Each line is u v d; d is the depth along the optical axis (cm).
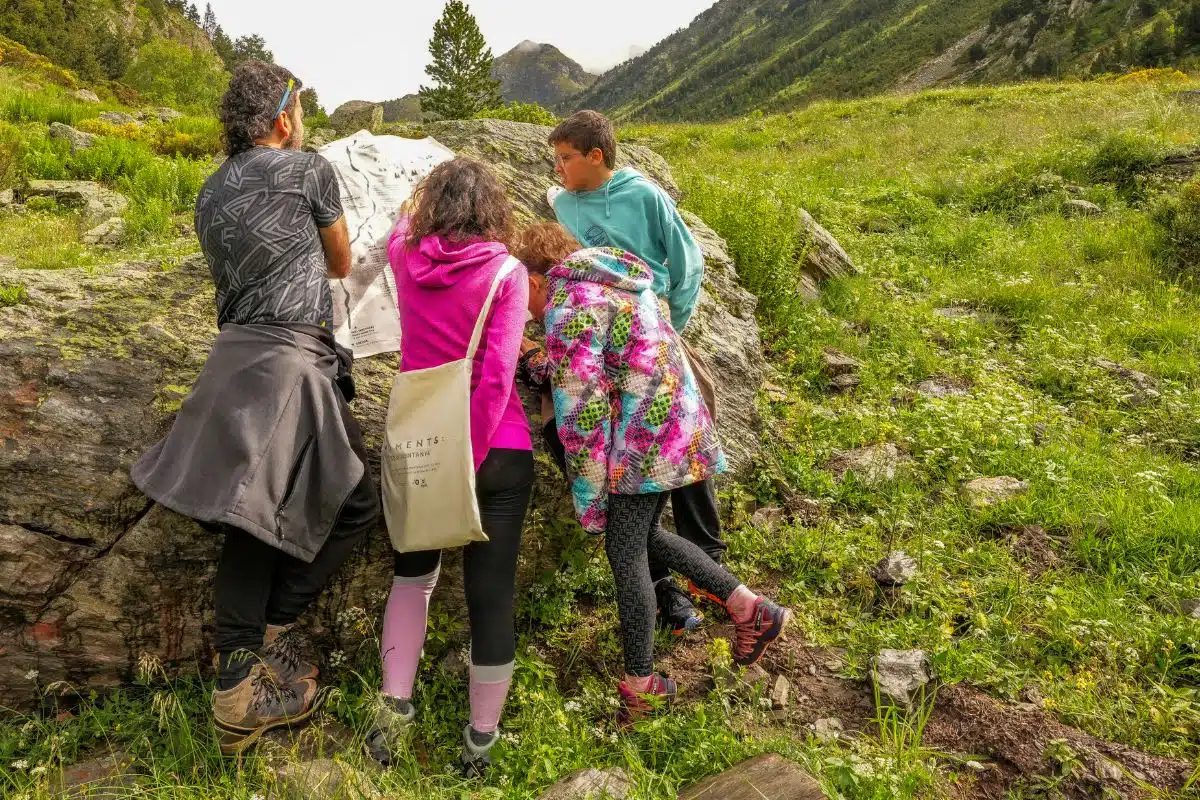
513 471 250
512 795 227
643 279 263
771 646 304
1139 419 495
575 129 292
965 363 588
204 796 220
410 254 254
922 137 1688
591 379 249
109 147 1188
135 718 253
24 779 231
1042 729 253
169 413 268
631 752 243
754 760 233
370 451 287
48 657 257
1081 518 376
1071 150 1224
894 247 947
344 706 262
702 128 2303
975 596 324
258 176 232
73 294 284
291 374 226
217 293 240
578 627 311
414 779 236
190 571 264
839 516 388
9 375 258
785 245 596
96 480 256
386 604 272
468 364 238
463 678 285
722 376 415
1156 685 269
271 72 248
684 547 277
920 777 234
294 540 224
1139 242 848
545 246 272
